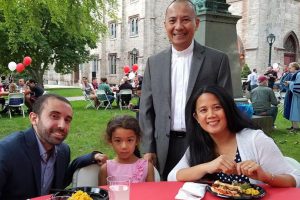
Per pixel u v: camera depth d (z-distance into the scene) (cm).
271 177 224
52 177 255
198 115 256
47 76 4828
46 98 237
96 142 767
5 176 228
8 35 2334
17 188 235
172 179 259
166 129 323
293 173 244
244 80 2353
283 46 2858
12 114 1362
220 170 234
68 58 2906
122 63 3472
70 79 4353
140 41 3225
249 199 200
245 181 245
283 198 205
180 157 324
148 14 3141
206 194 213
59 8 1117
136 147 304
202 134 265
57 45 2852
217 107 250
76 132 900
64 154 263
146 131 330
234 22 680
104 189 214
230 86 327
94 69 3888
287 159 281
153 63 341
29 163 238
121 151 286
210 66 321
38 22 1198
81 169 274
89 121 1102
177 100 323
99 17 1563
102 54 3728
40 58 2780
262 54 2731
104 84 1512
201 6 655
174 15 317
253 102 863
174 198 204
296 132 898
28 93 1318
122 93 1487
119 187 188
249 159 248
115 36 3566
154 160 323
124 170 285
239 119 256
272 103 866
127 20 3388
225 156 237
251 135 253
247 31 2780
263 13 2716
